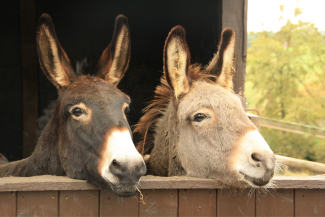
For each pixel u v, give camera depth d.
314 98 12.94
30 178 1.95
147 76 5.86
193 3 4.45
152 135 2.85
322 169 4.61
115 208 1.95
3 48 5.54
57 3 5.58
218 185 2.00
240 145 1.95
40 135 2.62
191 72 2.51
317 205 2.09
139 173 1.72
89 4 5.67
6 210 1.83
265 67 13.57
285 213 2.07
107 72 2.58
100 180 1.87
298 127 6.33
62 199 1.89
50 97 5.80
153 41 5.78
